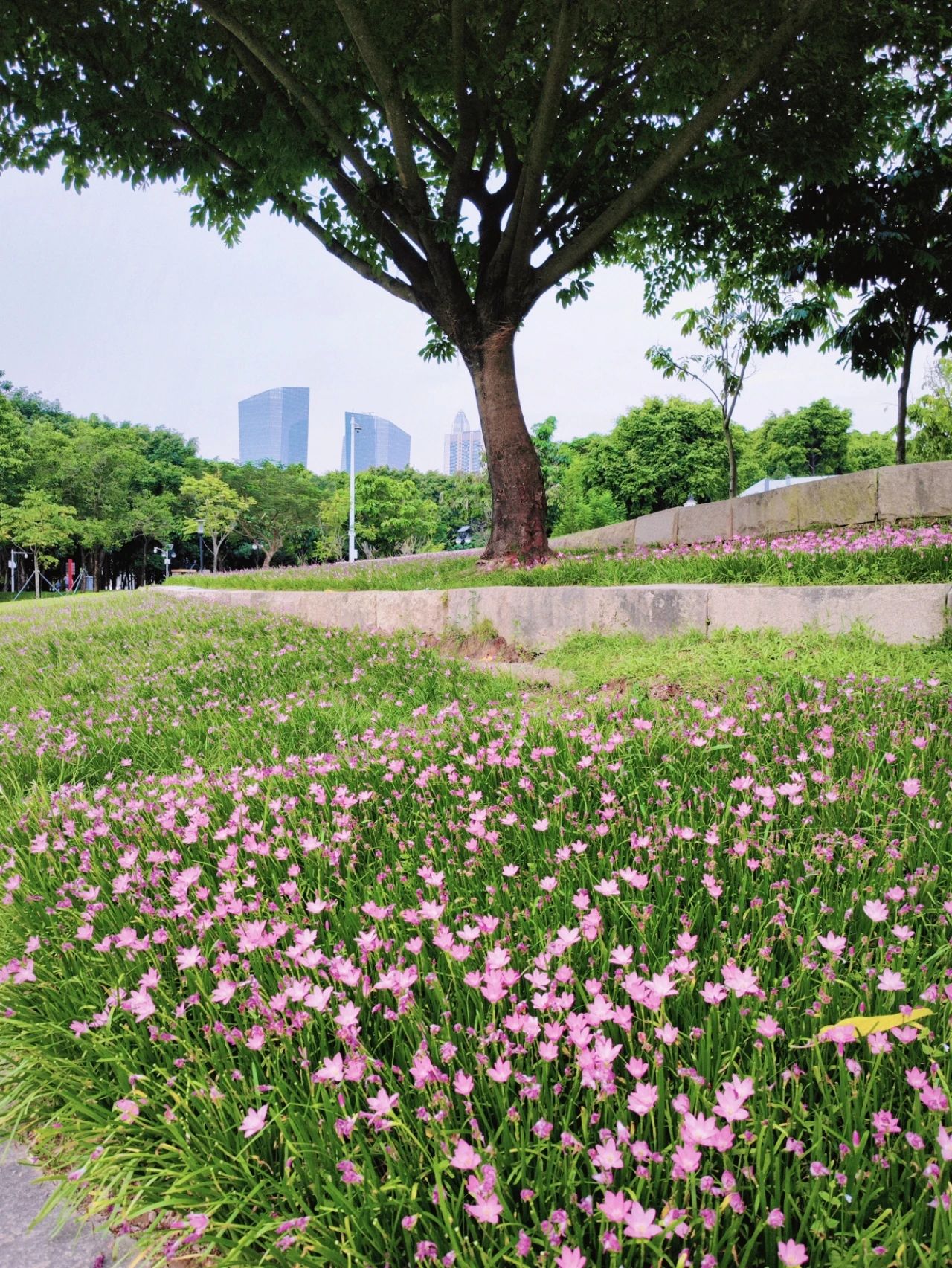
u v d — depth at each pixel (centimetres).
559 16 805
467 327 1011
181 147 1066
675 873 233
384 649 704
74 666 738
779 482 3173
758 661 465
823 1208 126
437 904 215
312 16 872
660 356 1180
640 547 1230
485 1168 122
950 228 1331
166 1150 167
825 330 1525
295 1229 134
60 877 287
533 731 375
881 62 1025
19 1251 157
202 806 324
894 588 476
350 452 3731
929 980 176
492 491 1019
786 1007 166
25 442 4562
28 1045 208
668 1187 134
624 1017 149
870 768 284
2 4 877
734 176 1104
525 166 920
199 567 6900
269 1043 180
